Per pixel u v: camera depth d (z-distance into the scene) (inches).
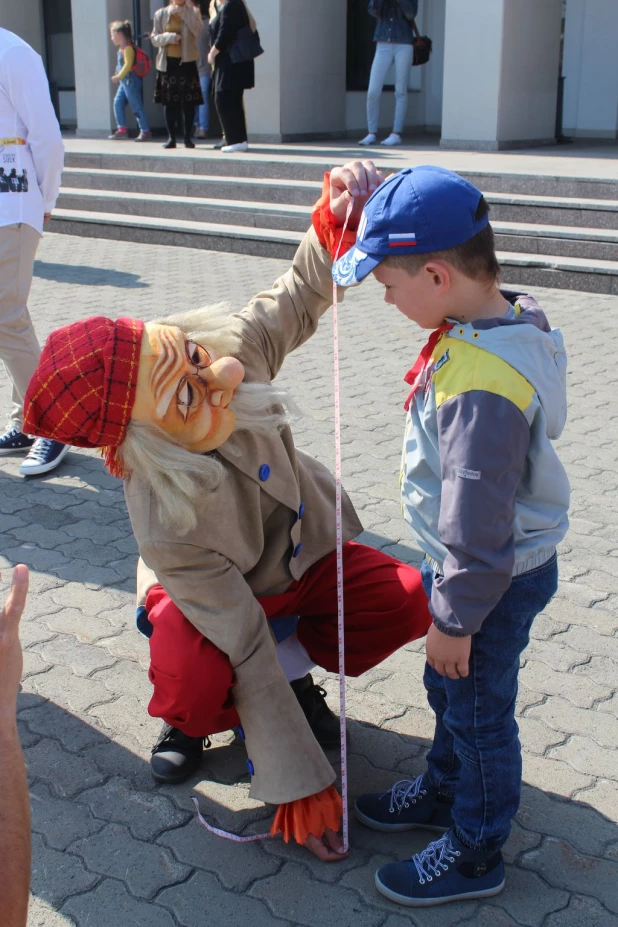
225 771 100.0
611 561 140.3
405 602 95.3
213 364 80.5
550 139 490.0
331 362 237.1
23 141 160.1
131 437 77.4
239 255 370.3
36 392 77.2
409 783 92.6
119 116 576.7
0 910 45.6
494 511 68.1
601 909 81.9
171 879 85.5
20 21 655.8
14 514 159.6
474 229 70.6
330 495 100.0
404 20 481.4
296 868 87.0
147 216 412.5
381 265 72.9
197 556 82.9
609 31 506.9
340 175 90.3
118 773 99.3
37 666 117.1
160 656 87.4
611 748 101.6
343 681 85.2
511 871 86.0
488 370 68.4
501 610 75.5
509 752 79.2
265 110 518.0
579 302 286.4
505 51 441.7
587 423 193.5
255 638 85.4
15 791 48.7
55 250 381.7
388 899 82.9
